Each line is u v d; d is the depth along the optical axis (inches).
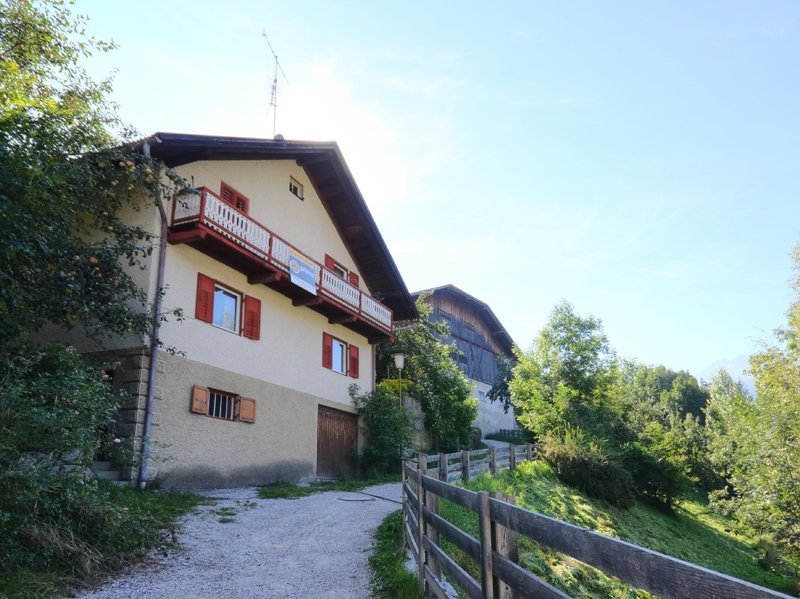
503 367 1713.8
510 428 1779.0
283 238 715.4
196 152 559.5
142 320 450.3
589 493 792.3
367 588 245.9
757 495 738.8
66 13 386.9
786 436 726.5
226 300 619.5
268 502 469.1
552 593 107.7
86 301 387.9
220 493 512.7
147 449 431.5
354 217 829.2
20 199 323.3
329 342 783.7
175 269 542.6
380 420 819.4
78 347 519.2
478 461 677.9
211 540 322.7
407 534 301.1
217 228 547.5
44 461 247.0
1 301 325.7
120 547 264.7
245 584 248.7
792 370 753.6
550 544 108.5
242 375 614.9
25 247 315.3
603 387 1070.4
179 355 534.6
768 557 799.1
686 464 1182.3
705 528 979.3
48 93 377.7
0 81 328.2
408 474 323.0
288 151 673.0
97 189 420.8
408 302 946.7
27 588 209.3
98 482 340.5
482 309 1716.3
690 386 2300.7
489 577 141.3
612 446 951.0
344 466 775.1
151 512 352.8
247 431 610.2
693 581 69.6
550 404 1054.4
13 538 225.6
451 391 1096.8
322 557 298.0
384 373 1050.1
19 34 366.6
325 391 760.3
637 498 940.6
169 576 251.9
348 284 776.9
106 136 422.0
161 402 508.1
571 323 1094.4
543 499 687.1
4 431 239.0
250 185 670.5
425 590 224.7
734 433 832.3
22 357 295.1
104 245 412.5
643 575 79.4
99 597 219.8
